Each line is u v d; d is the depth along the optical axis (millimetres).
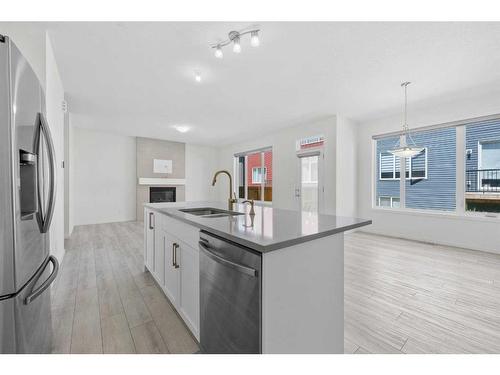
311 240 1148
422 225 4344
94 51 2559
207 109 4551
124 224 6328
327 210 4988
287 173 6012
